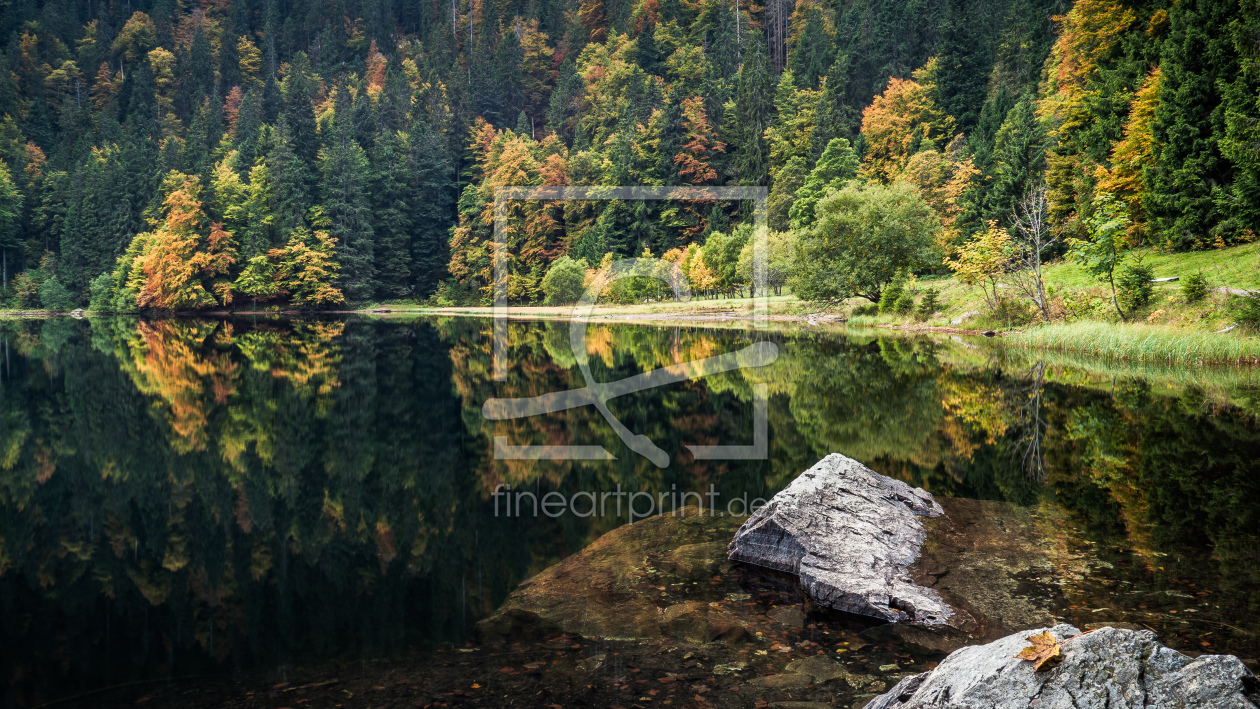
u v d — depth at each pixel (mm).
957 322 26469
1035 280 24516
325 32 138125
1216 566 4809
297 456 8703
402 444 9477
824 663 3613
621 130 67000
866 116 64625
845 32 88438
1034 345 19984
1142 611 4113
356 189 65875
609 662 3602
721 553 5375
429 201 72875
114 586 4707
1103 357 17375
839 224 32062
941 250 34875
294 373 17500
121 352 23281
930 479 7293
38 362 19938
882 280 32312
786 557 4992
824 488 5582
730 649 3775
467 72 116750
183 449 9023
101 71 107312
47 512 6418
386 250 69625
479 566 5109
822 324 32938
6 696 3307
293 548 5484
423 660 3631
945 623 4059
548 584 4723
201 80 112625
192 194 59844
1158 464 7715
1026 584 4574
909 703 2598
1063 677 2305
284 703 3193
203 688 3355
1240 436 8953
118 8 132000
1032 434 9453
